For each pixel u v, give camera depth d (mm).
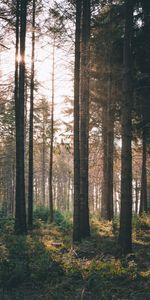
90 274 10719
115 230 17953
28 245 14227
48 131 31625
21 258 12180
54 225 22391
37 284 10383
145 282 10352
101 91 23734
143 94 20359
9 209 48062
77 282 10484
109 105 22062
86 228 16984
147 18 17703
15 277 10500
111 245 14562
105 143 25375
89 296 9586
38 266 11336
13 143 38281
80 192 17250
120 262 11789
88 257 13219
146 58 19406
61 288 9984
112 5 18047
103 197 26875
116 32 19062
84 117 17422
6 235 16594
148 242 15203
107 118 22312
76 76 15766
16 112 18188
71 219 26984
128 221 13133
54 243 14953
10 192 48094
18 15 18344
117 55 20406
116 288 9969
